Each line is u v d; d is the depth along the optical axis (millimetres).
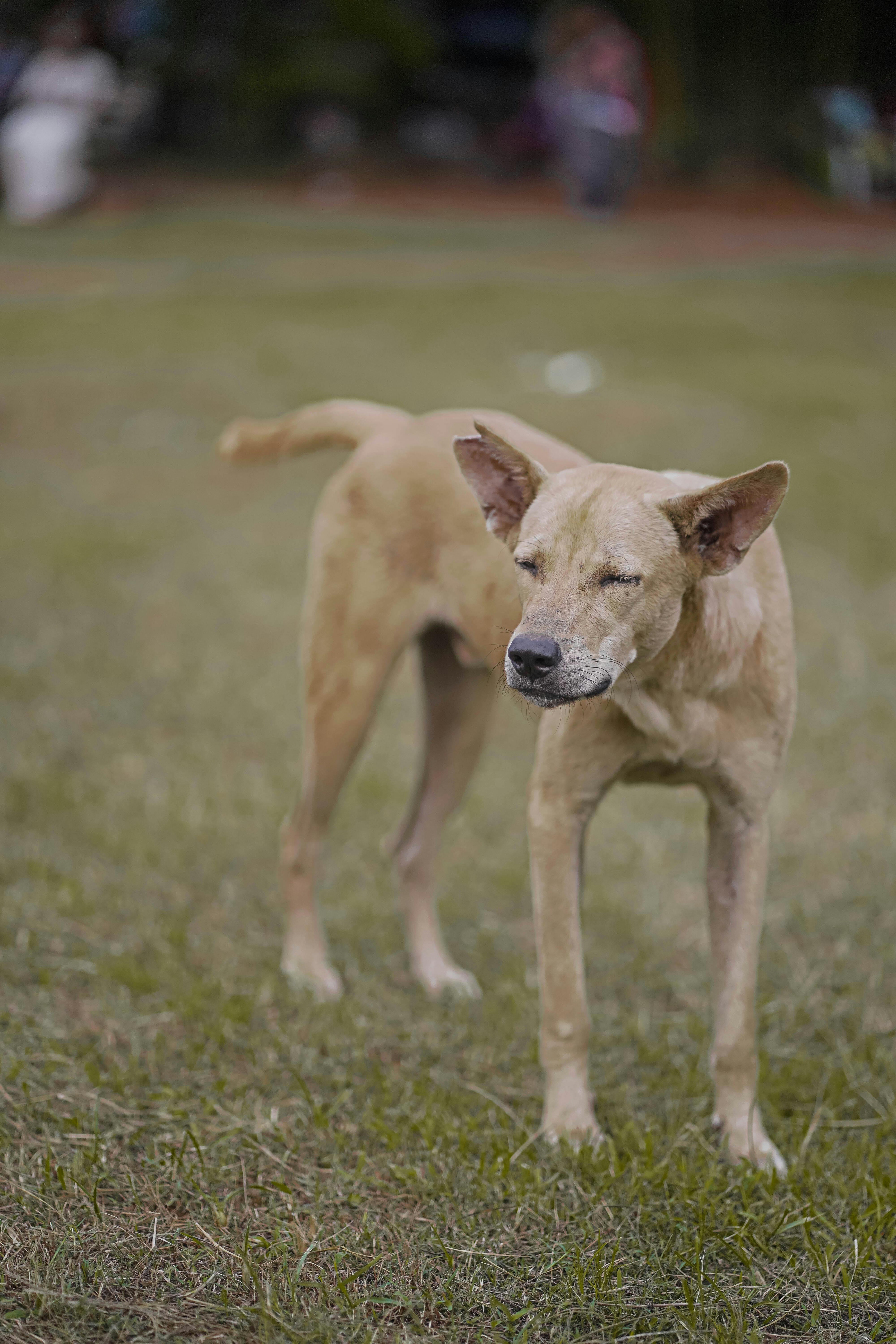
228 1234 4184
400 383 15508
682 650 4586
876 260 23984
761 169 33094
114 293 19969
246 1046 5316
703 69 32781
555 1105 4867
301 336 17531
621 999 5852
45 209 25422
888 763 7820
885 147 30719
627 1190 4500
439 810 6137
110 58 30469
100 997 5551
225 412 14750
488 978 6066
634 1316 3936
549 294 20156
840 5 31594
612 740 4805
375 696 5742
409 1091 5059
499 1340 3812
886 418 14766
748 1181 4535
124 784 7535
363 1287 4000
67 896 6250
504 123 33406
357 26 32312
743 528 4387
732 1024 4820
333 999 5766
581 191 28406
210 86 32406
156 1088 4977
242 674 9062
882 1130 4891
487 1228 4297
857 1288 4070
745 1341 3818
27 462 13445
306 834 5996
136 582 10578
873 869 6723
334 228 25703
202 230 24875
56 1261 3936
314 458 13820
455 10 34781
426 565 5559
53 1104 4773
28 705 8414
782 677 4809
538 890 4922
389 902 6629
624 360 16891
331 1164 4641
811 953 6113
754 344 17875
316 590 5812
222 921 6332
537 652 4199
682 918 6516
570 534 4410
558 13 31625
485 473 4816
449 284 20844
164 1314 3773
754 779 4836
